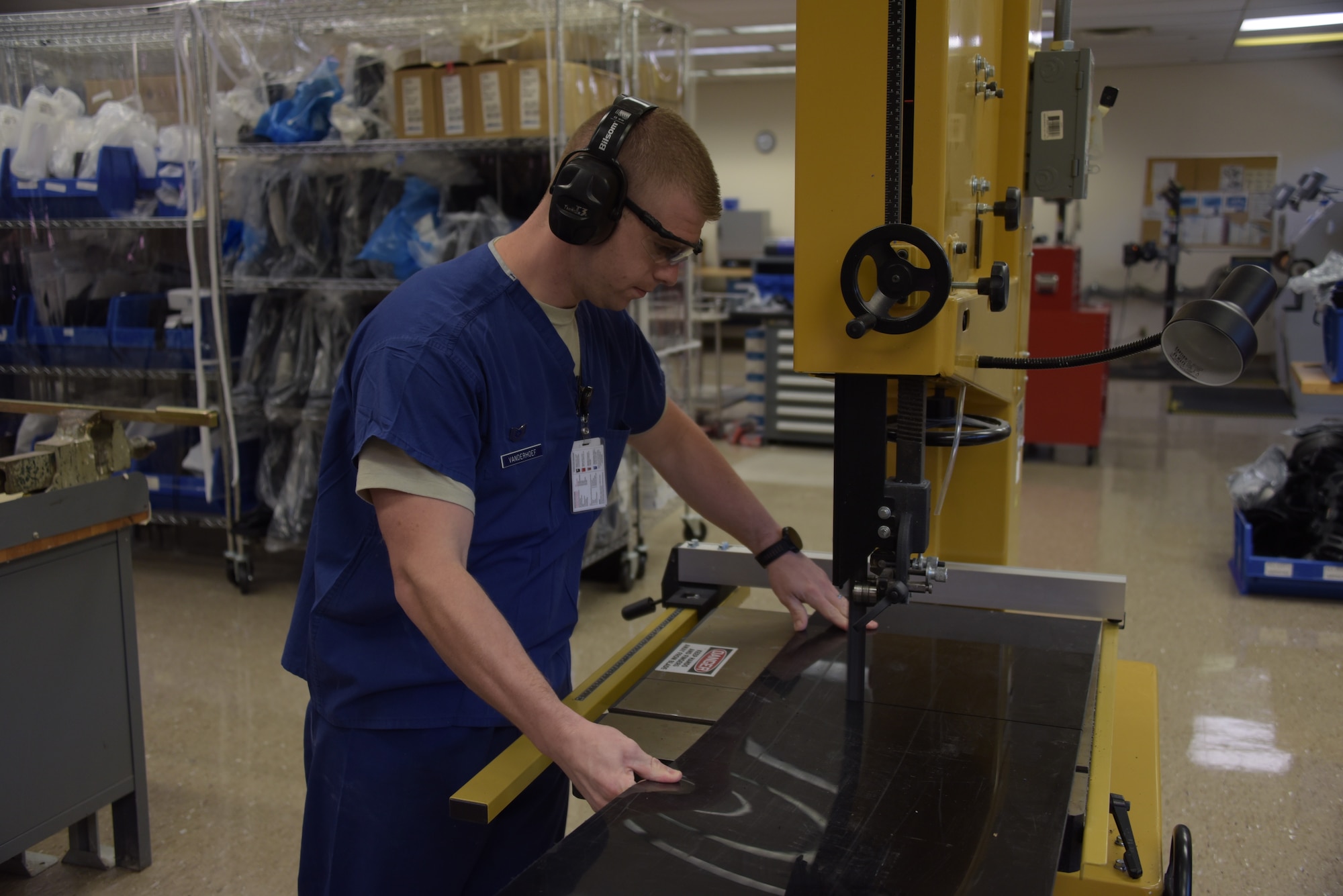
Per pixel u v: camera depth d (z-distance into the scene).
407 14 3.44
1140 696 1.36
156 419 3.56
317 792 1.27
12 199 3.75
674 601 1.48
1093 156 1.58
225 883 2.10
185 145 3.58
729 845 0.84
